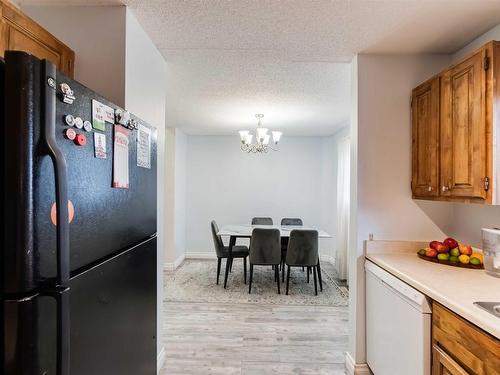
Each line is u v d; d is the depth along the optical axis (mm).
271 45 2078
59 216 696
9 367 670
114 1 1602
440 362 1364
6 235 661
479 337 1139
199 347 2598
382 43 2041
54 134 730
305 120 4367
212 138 5883
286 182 5855
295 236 3855
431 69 2203
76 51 1637
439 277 1603
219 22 1792
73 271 825
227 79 2738
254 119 4359
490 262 1650
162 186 2242
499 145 1456
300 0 1582
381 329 1888
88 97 885
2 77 674
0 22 1161
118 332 1077
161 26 1837
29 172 672
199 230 5902
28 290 676
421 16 1724
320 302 3643
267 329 2943
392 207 2188
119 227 1088
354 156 2240
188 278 4527
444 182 1799
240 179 5883
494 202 1454
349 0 1578
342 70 2523
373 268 2006
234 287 4133
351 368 2178
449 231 2197
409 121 2199
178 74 2625
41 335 706
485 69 1477
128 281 1168
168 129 5035
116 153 1062
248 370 2279
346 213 4566
